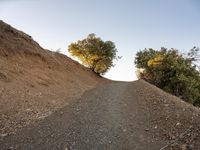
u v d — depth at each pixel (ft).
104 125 31.01
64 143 24.89
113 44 185.26
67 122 32.35
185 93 130.00
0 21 87.20
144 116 36.22
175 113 34.37
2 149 22.82
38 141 25.22
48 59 98.63
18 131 27.78
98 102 48.03
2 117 31.07
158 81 138.92
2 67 57.16
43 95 50.14
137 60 153.48
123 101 48.93
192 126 28.50
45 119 33.53
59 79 81.92
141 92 60.39
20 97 42.45
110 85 90.89
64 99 52.49
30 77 62.28
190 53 133.69
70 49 184.34
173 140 25.82
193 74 131.34
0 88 43.42
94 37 184.75
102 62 184.65
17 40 85.71
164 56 135.85
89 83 115.44
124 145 24.72
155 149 24.02
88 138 26.30
